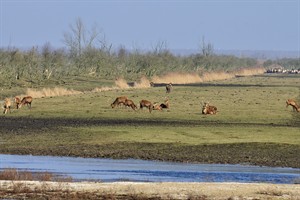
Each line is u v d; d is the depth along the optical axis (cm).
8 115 19625
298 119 19712
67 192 8781
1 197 8438
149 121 18325
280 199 8606
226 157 12912
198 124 17688
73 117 19262
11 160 12350
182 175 11012
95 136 15238
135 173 11144
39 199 8362
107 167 11744
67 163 12088
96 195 8650
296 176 11144
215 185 9388
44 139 14862
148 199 8512
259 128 16950
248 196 8756
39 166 11675
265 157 12975
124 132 15750
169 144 14175
